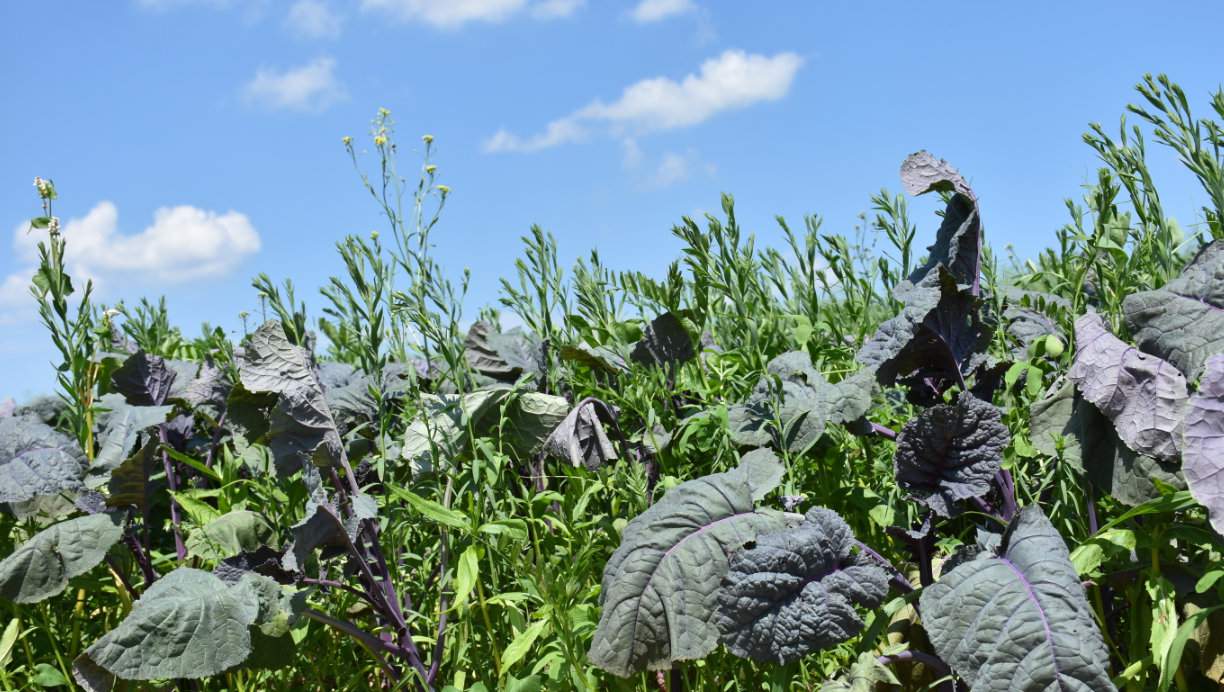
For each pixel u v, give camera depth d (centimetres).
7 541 366
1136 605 256
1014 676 210
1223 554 246
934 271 309
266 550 281
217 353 460
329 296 307
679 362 394
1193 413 223
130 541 314
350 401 393
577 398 413
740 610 241
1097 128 299
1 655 299
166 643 245
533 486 354
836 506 336
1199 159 282
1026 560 229
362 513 267
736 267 362
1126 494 246
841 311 435
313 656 333
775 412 312
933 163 319
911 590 265
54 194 317
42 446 312
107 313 403
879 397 359
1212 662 248
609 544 318
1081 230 332
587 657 252
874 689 250
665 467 340
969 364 286
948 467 270
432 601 321
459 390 309
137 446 365
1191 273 257
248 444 362
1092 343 257
